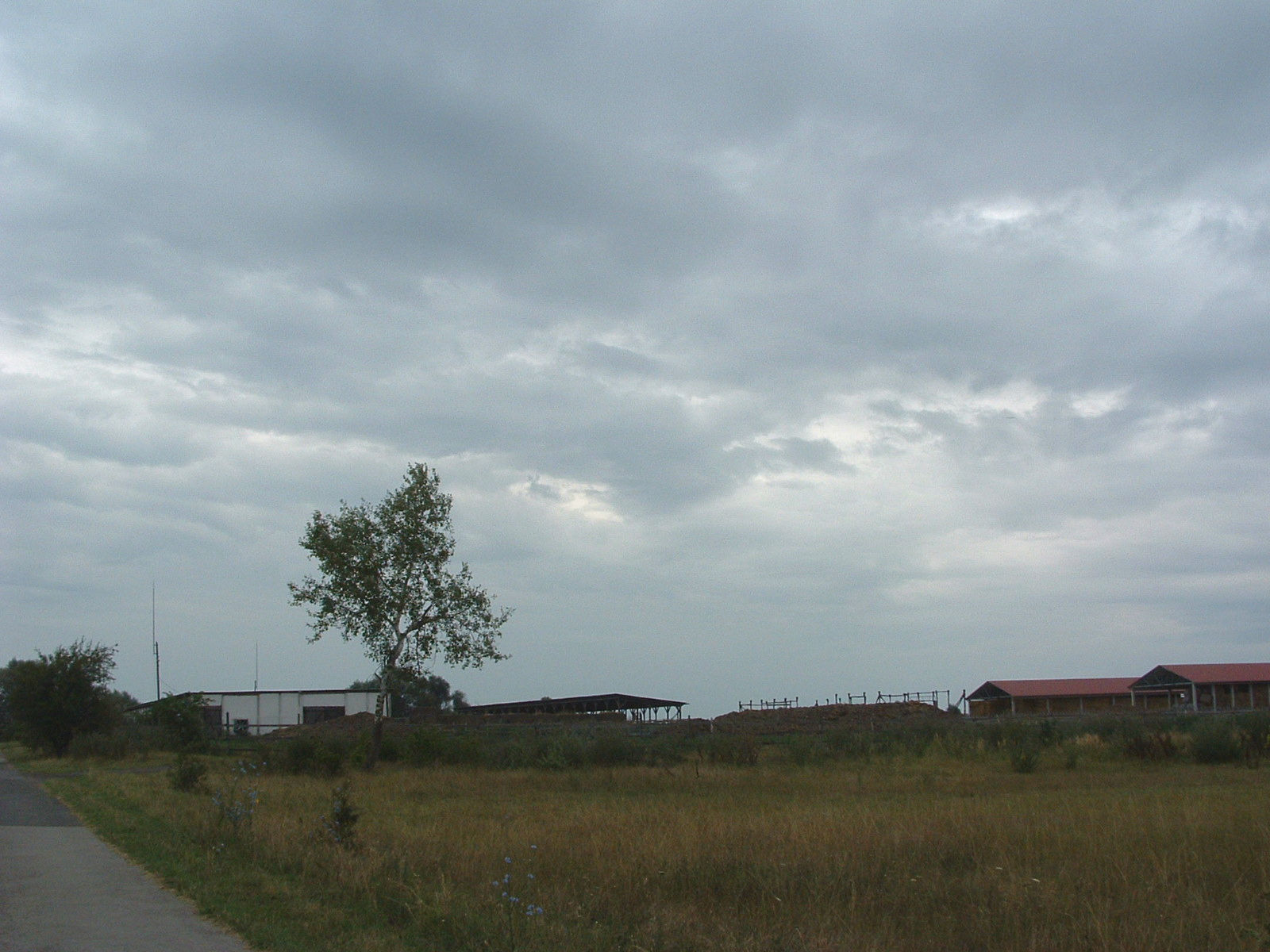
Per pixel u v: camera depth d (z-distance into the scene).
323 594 38.59
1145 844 13.38
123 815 19.61
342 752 39.75
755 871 11.93
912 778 31.30
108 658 57.16
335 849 13.18
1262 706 80.38
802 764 39.44
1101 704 87.38
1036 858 12.87
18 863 13.84
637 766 39.72
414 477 39.12
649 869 12.18
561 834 15.95
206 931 9.59
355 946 9.03
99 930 9.65
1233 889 10.73
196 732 40.97
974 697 90.19
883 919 10.38
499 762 41.72
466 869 12.23
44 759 53.09
